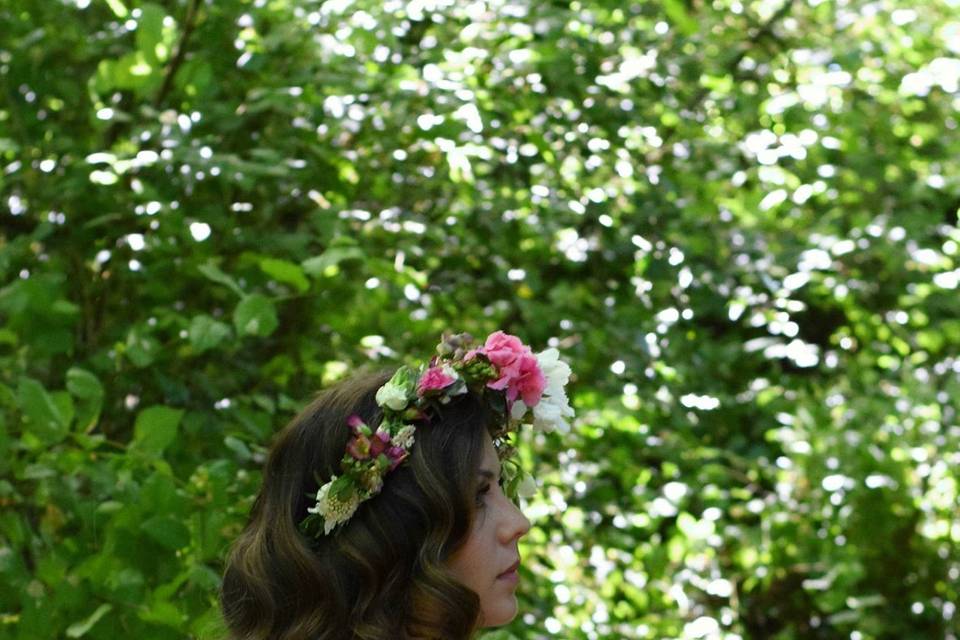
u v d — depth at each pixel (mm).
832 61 5285
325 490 1830
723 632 4770
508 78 4246
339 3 4016
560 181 4410
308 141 3922
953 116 5805
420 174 4297
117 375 3686
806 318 5863
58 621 2828
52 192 3699
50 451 2986
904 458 4820
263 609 1851
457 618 1799
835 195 5422
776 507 4844
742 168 5090
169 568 2799
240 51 4016
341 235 3488
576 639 4113
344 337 3951
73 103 3908
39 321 3121
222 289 3711
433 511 1825
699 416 5117
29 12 3943
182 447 3449
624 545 4547
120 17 3648
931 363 5434
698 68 4727
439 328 4383
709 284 4855
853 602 4672
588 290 4711
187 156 3465
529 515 4461
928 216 5223
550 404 1980
